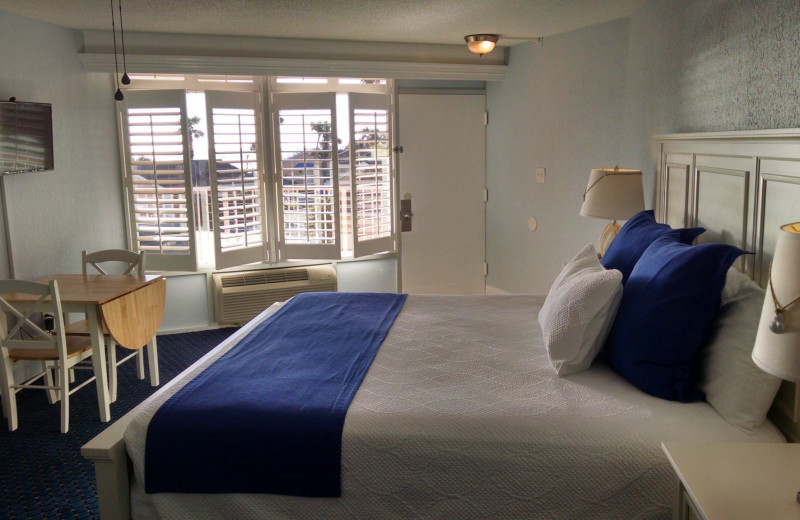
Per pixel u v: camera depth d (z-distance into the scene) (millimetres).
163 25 4109
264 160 4941
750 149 2215
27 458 2969
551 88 4719
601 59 4195
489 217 5691
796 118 2057
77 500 2617
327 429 1890
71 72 4211
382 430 1875
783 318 1187
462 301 3291
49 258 4000
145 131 4586
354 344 2582
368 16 3848
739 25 2484
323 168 4910
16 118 3555
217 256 4742
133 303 3527
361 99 4961
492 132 5531
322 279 5082
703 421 1885
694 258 2021
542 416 1903
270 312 3252
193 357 4344
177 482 1937
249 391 2104
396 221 5344
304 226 5000
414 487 1857
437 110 5445
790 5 2092
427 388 2113
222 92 4613
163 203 4656
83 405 3580
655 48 3473
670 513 1767
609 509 1801
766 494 1326
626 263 2623
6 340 3188
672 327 2016
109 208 4602
